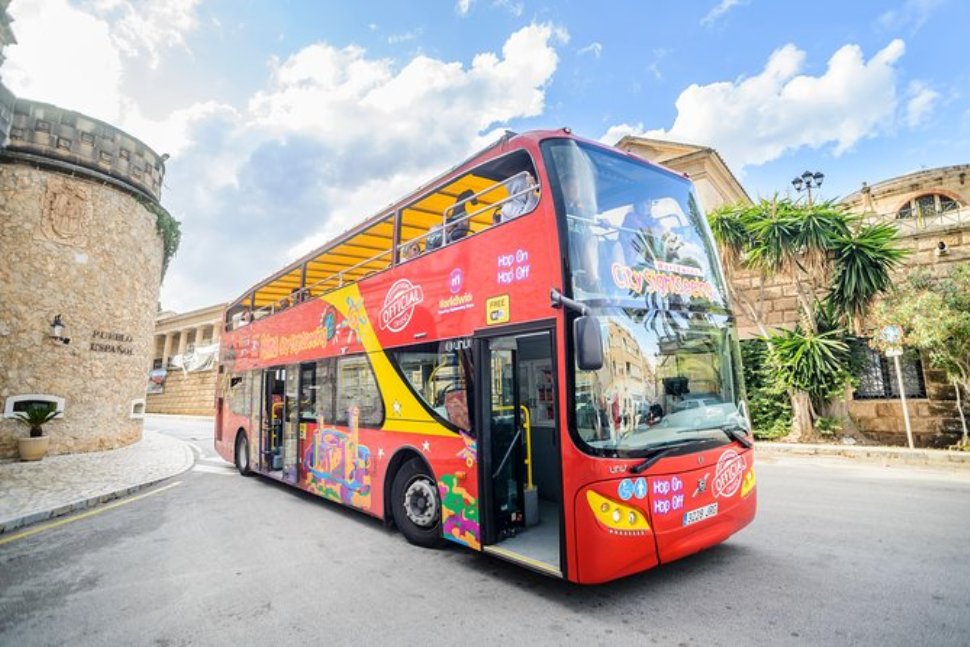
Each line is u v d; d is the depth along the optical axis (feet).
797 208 43.98
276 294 37.32
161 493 31.76
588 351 12.40
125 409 54.60
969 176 73.15
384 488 20.84
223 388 43.62
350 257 28.45
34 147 47.03
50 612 14.03
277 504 27.68
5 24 29.17
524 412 17.93
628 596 13.84
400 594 14.62
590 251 14.26
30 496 29.58
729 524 14.78
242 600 14.49
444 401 17.84
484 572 16.25
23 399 45.83
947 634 11.31
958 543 17.53
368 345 22.63
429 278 19.11
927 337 35.60
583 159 15.42
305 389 28.66
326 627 12.67
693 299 15.94
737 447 15.49
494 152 17.12
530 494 17.63
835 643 11.05
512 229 15.48
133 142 54.65
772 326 51.11
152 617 13.55
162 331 152.97
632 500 12.82
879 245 39.81
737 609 12.82
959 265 38.09
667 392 14.28
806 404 42.88
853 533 18.86
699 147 68.95
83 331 50.16
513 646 11.40
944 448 39.37
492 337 15.93
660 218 16.48
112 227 52.75
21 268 46.16
